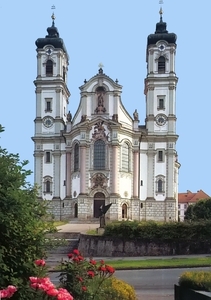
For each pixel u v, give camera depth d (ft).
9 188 39.99
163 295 75.56
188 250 149.59
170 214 311.06
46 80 327.26
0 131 43.73
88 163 303.68
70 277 47.85
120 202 301.22
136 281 91.66
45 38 333.62
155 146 318.24
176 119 322.75
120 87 314.14
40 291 35.91
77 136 310.86
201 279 57.52
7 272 38.40
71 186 315.17
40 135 324.80
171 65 323.57
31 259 41.52
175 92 325.21
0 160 41.96
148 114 321.93
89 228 236.63
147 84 325.42
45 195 320.91
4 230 39.04
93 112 313.73
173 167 315.58
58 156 322.14
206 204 346.54
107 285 52.11
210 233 150.00
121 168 306.14
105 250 157.48
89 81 314.96
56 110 326.24
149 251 151.53
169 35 326.03
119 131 305.53
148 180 315.78
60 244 46.68
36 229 43.09
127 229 155.94
